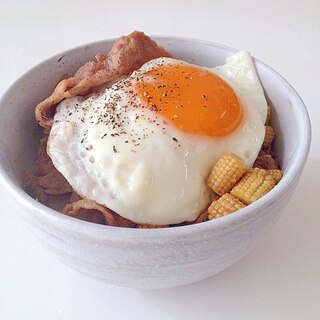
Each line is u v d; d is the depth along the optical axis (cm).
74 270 19
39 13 37
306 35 33
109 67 21
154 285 17
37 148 22
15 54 32
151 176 18
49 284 19
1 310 18
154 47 22
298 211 22
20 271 20
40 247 21
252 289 19
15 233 21
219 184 18
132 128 19
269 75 21
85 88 21
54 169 21
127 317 18
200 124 19
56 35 34
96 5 37
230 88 20
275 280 19
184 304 18
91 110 20
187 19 36
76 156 18
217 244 15
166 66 21
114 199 18
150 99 19
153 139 18
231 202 17
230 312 18
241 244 16
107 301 19
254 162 20
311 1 37
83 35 34
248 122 20
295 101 20
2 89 29
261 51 32
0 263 20
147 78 20
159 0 38
